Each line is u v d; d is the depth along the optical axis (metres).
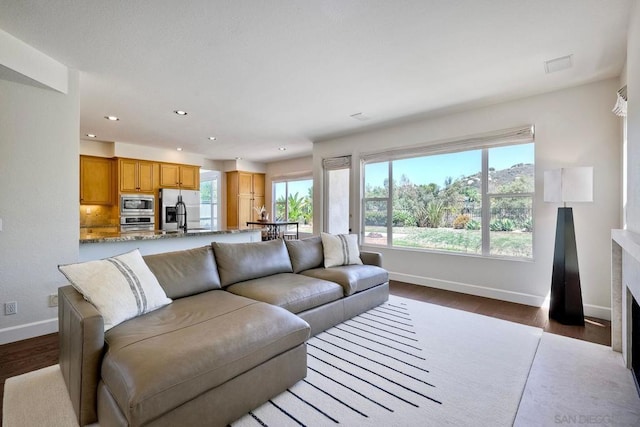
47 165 2.67
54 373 2.04
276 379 1.79
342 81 3.16
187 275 2.39
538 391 1.86
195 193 7.08
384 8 2.01
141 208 6.16
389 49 2.53
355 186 5.28
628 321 2.10
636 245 1.37
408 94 3.50
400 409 1.69
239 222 7.95
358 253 3.75
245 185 8.12
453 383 1.94
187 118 4.39
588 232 3.18
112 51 2.53
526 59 2.69
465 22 2.16
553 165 3.38
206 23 2.16
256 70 2.91
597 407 1.71
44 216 2.65
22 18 2.08
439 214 4.40
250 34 2.30
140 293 1.90
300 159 7.72
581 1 1.94
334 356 2.29
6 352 2.34
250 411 1.66
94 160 5.78
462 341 2.56
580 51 2.55
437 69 2.89
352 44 2.45
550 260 3.43
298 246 3.49
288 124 4.72
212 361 1.46
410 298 3.81
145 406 1.22
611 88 3.06
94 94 3.46
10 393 1.81
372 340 2.57
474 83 3.20
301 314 2.54
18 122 2.53
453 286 4.18
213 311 1.96
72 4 1.94
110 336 1.60
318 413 1.66
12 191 2.51
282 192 8.25
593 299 3.16
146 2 1.93
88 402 1.51
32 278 2.60
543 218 3.47
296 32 2.28
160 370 1.31
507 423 1.58
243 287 2.64
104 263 1.90
